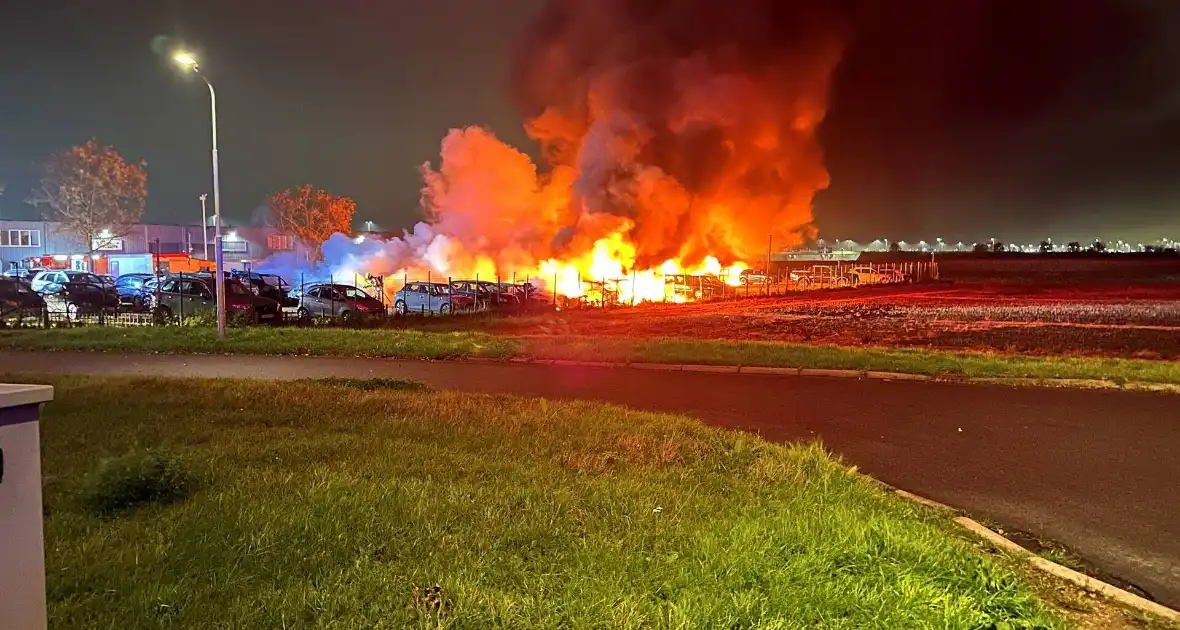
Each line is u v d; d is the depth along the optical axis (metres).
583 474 6.15
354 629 3.46
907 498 6.30
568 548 4.51
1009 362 14.09
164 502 5.17
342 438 7.26
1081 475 7.26
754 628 3.57
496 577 4.06
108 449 6.73
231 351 16.33
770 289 45.34
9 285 23.36
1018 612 3.85
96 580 3.91
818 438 8.62
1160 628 4.00
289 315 25.42
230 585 3.85
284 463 6.32
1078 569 4.98
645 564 4.30
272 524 4.67
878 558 4.39
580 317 27.72
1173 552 5.34
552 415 8.57
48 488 5.54
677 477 6.20
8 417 2.24
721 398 11.10
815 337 21.23
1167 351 18.02
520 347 15.90
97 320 22.62
